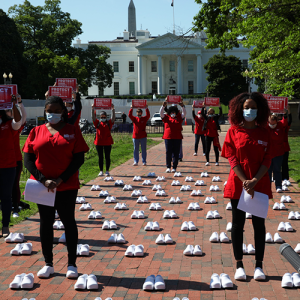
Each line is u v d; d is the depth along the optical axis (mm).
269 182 4047
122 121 44562
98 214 6547
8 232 5539
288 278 3842
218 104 12664
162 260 4625
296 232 5617
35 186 3910
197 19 24469
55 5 54719
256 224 4055
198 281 4023
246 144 3910
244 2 14453
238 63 59656
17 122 5387
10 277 4195
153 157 15750
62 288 3912
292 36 13367
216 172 11461
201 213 6816
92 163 13547
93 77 63500
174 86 75125
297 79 14656
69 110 6820
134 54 78062
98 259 4688
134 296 3725
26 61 50906
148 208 7242
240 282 3973
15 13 53750
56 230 5879
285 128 9055
